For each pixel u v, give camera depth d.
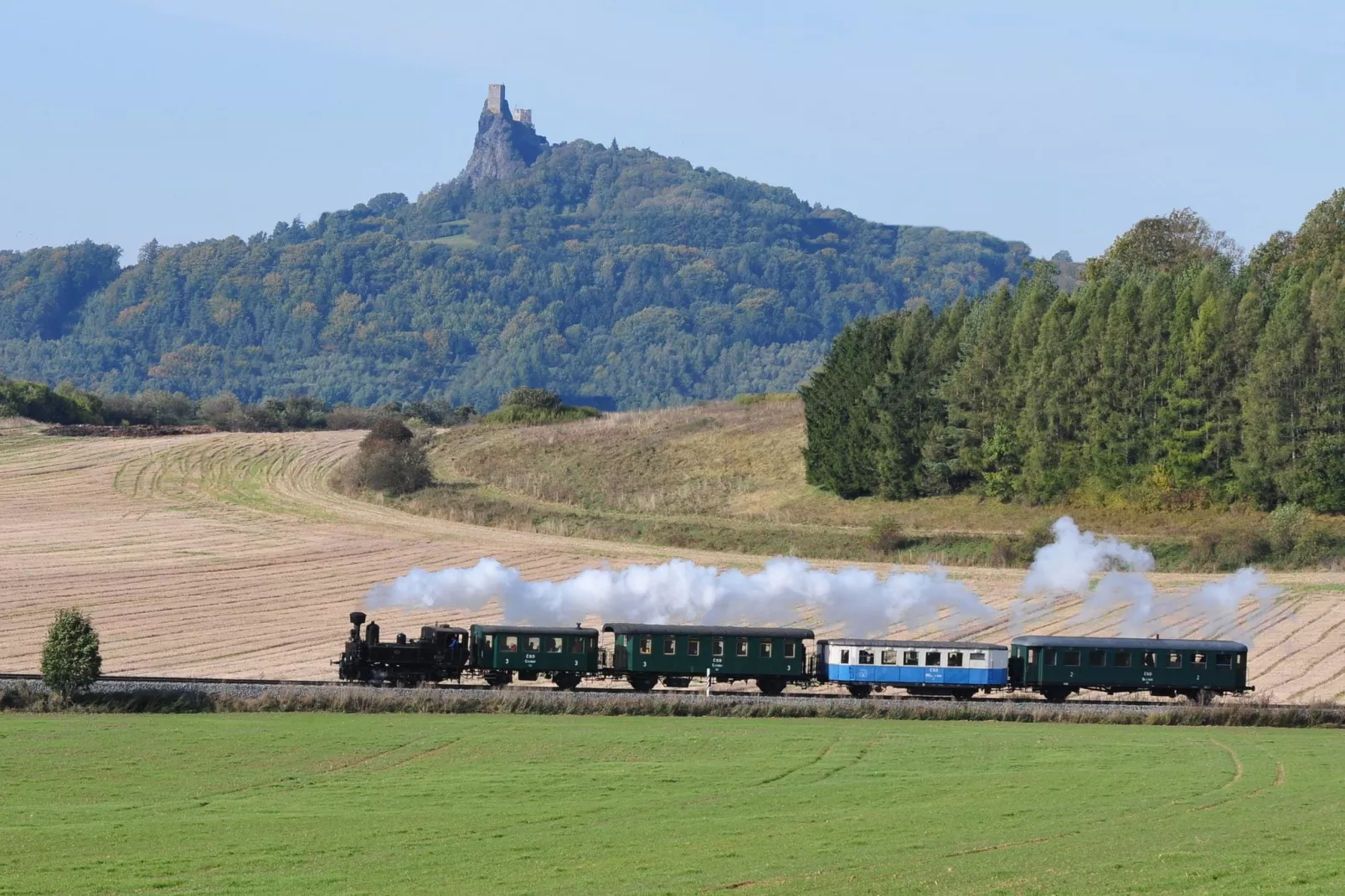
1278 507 132.25
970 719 72.75
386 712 68.69
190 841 41.56
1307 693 82.81
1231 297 141.12
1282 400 133.00
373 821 44.41
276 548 134.25
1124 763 57.38
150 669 84.00
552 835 42.34
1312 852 38.25
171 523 145.75
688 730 64.44
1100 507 141.00
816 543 137.25
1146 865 36.56
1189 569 124.69
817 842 40.88
